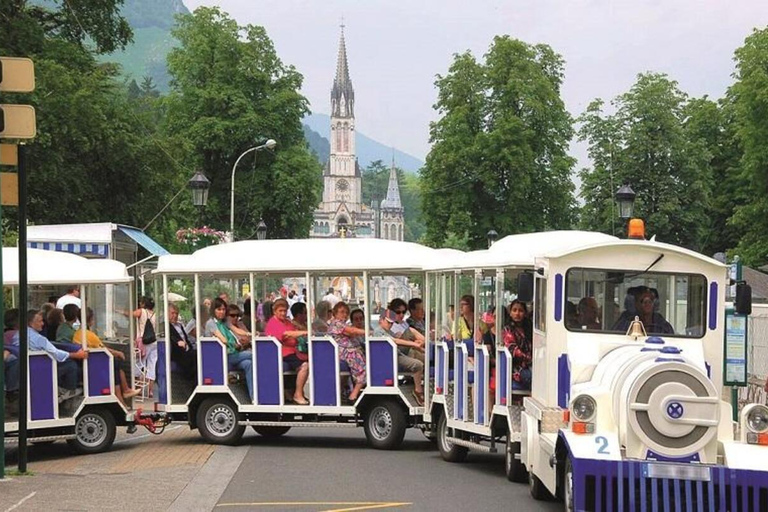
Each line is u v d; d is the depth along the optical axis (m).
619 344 12.46
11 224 39.19
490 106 74.69
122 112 41.22
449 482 14.91
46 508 12.16
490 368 16.05
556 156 74.44
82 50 42.09
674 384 10.81
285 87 72.56
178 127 70.69
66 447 18.84
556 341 12.84
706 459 10.81
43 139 36.00
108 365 17.92
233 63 71.50
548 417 12.62
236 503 12.94
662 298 12.94
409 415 19.12
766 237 56.31
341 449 19.00
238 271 19.44
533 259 14.73
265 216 72.00
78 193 38.88
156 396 19.91
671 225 68.31
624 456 10.85
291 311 20.19
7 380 16.72
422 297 19.89
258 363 19.41
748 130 55.09
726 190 69.56
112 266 18.06
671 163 68.56
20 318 14.84
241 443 19.80
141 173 42.12
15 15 38.31
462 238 74.38
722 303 12.86
